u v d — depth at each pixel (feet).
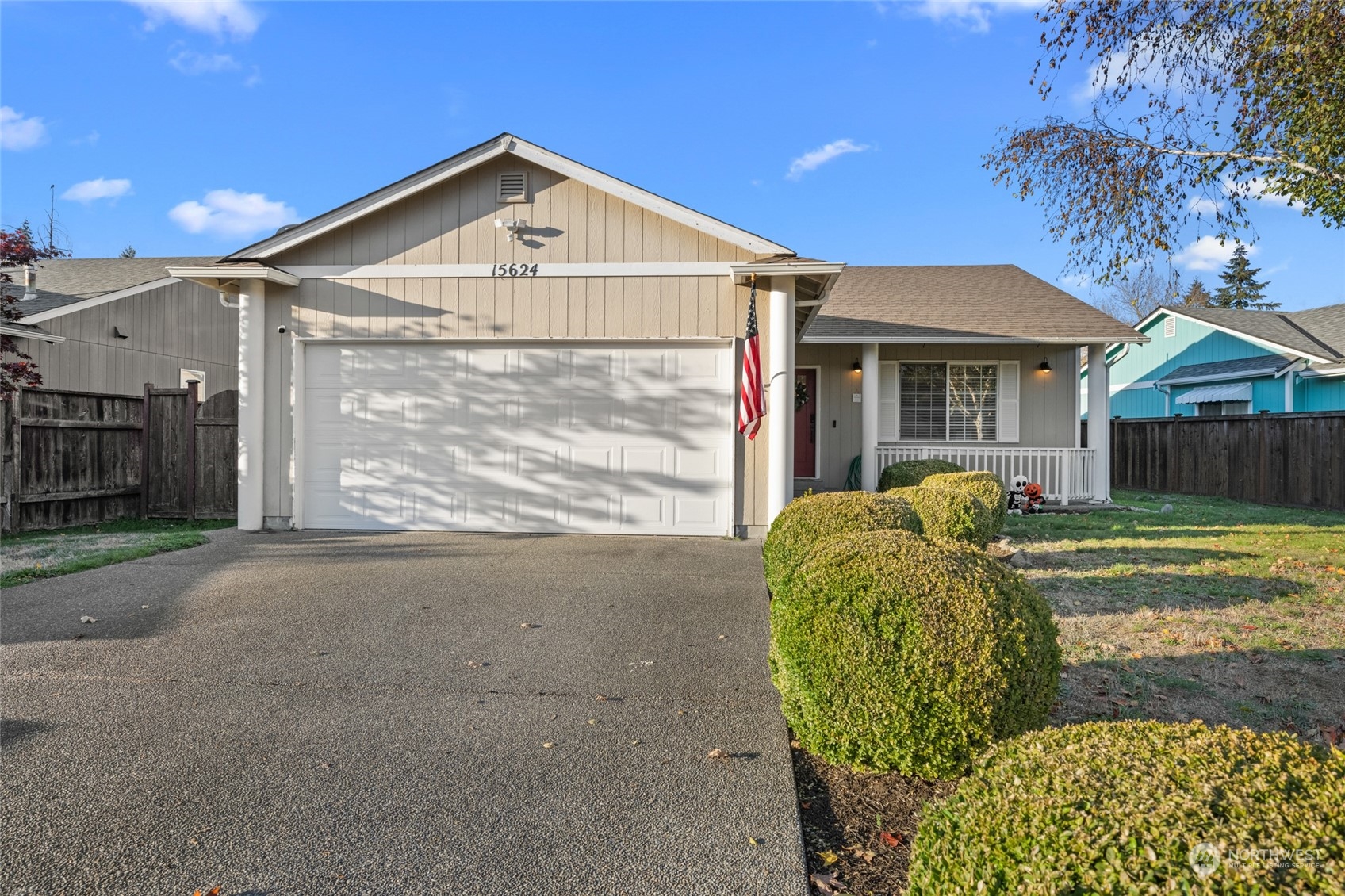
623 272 28.12
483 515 28.55
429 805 9.19
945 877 5.68
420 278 28.68
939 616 9.50
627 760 10.42
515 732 11.28
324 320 28.94
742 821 8.93
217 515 33.30
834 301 48.11
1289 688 13.76
